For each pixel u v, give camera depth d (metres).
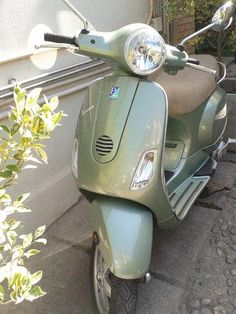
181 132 2.82
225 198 3.32
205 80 2.99
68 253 2.89
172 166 2.77
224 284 2.48
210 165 3.04
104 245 1.96
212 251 2.76
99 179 2.03
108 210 2.02
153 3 4.52
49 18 3.06
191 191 2.71
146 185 2.01
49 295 2.52
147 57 1.97
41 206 3.14
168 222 2.28
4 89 2.69
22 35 2.84
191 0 4.26
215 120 2.99
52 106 1.60
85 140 2.14
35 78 2.94
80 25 3.38
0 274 1.48
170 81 2.89
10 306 2.46
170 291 2.45
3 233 1.60
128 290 2.01
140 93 2.06
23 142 1.56
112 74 2.20
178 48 2.27
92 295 2.34
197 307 2.33
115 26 3.88
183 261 2.68
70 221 3.27
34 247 2.97
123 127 2.03
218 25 2.37
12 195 2.88
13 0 2.74
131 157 2.00
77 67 3.37
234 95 4.54
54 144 3.24
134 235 1.95
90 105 2.20
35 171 3.07
